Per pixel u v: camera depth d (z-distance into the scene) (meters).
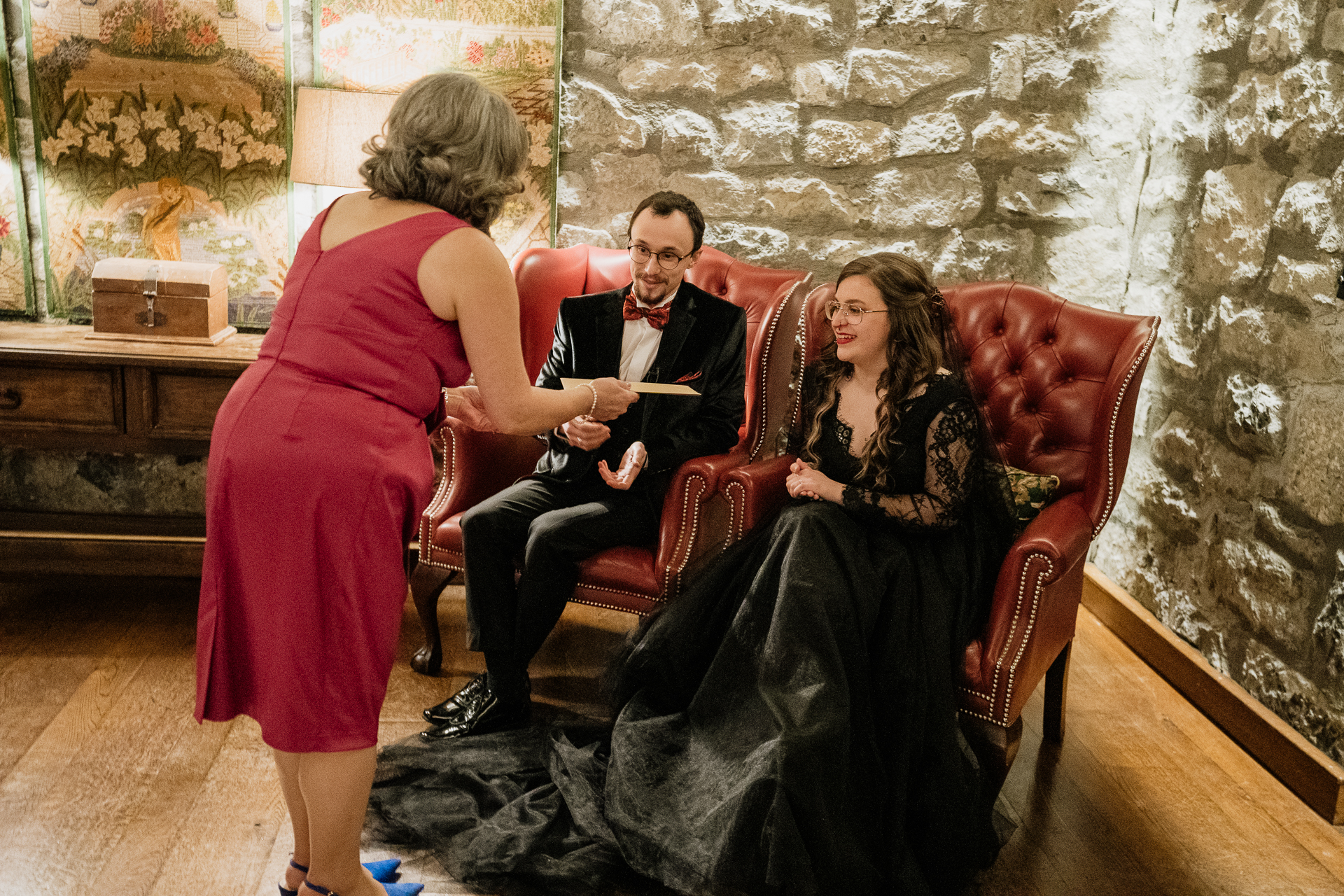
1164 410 3.02
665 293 2.45
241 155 3.00
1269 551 2.45
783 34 3.03
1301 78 2.40
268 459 1.40
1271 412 2.46
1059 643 2.19
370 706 1.50
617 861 1.91
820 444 2.23
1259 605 2.48
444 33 2.96
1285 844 2.11
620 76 3.05
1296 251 2.40
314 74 2.96
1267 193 2.53
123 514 2.88
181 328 2.79
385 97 2.70
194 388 2.73
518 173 1.59
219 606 1.47
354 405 1.44
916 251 3.18
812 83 3.06
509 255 3.16
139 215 3.02
